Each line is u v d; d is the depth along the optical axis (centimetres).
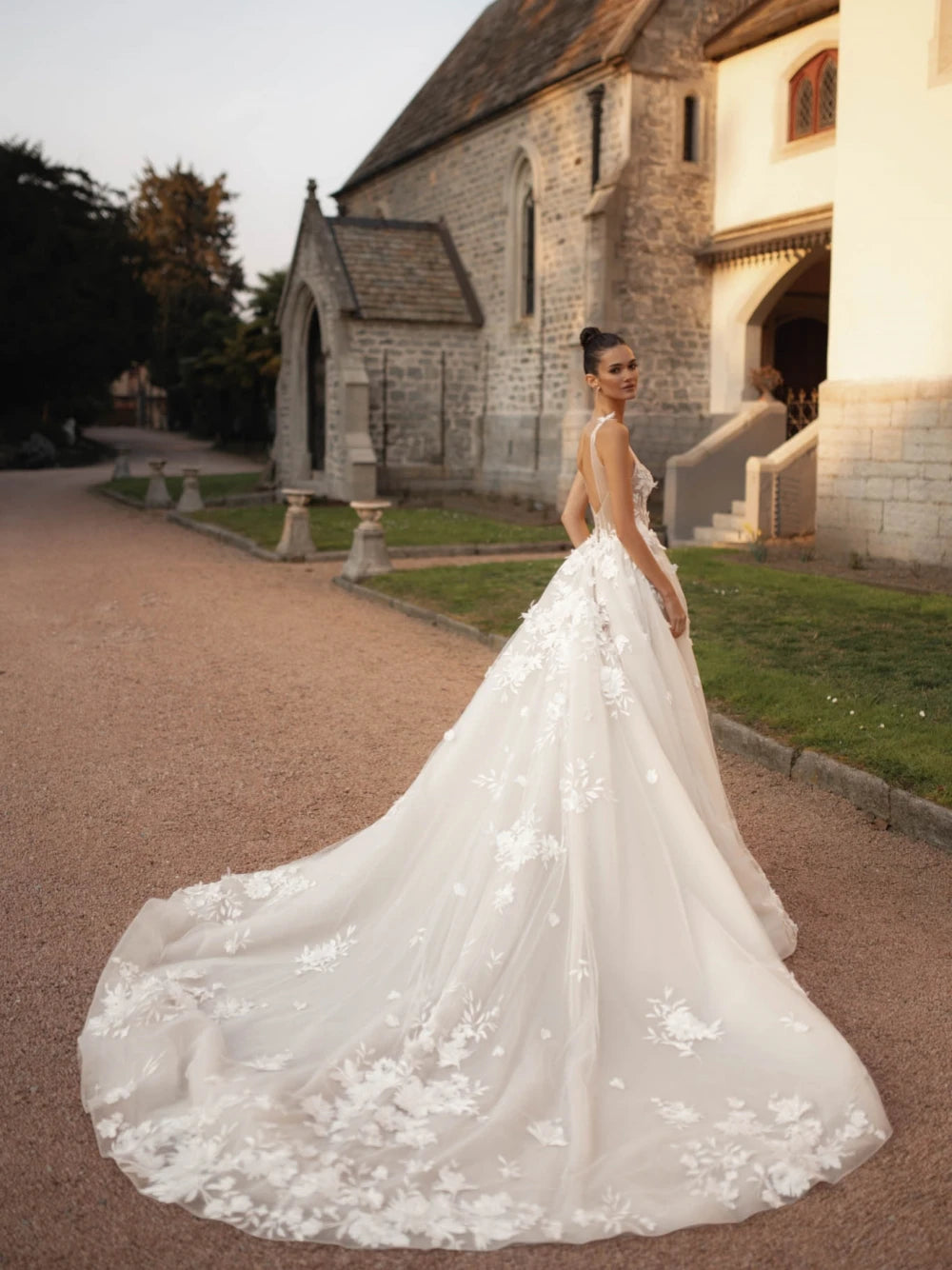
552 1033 277
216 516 1775
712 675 658
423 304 2045
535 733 310
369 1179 242
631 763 304
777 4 1600
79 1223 235
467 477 2134
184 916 357
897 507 1115
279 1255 225
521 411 1981
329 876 357
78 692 693
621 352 320
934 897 398
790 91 1574
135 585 1127
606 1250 226
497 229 2011
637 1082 267
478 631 841
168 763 554
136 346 3747
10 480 2786
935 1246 225
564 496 1816
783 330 1781
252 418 4259
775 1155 246
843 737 538
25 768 543
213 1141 251
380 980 309
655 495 1764
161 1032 290
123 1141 257
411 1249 226
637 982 288
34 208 3400
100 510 1978
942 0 995
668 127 1677
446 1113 258
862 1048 299
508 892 289
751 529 1338
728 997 284
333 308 1956
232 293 6031
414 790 337
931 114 1021
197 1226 234
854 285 1134
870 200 1100
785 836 456
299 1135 251
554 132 1814
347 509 1831
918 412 1078
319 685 713
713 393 1761
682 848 301
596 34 1772
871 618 852
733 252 1636
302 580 1162
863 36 1080
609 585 321
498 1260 224
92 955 356
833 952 355
